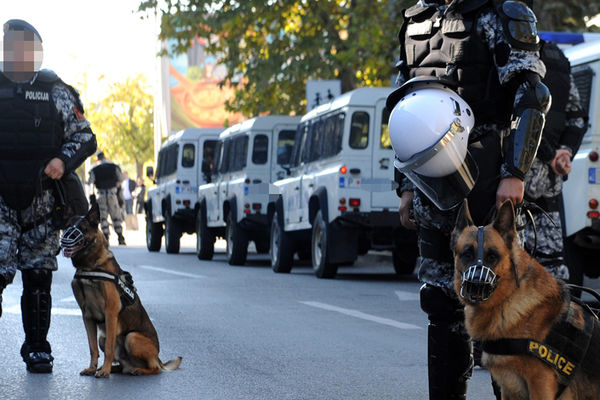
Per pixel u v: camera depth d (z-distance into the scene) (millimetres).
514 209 5418
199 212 26328
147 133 83000
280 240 20844
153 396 7570
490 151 5574
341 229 18484
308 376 8469
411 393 7738
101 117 82875
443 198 5570
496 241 5227
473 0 5652
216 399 7484
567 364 5277
